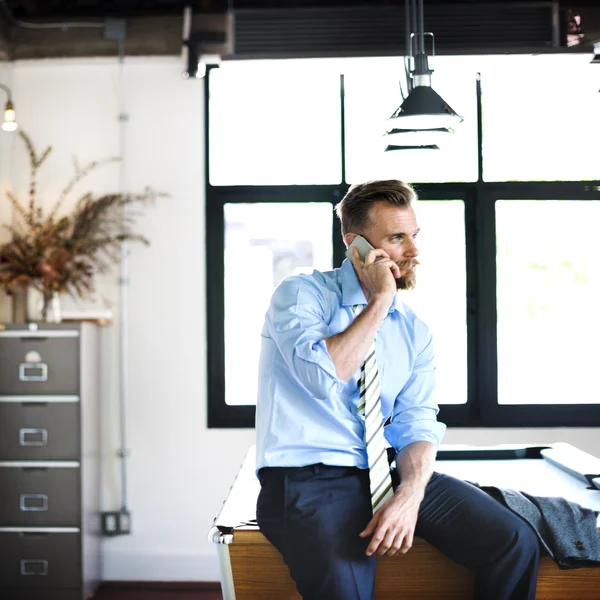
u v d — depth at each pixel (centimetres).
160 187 449
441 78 446
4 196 434
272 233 452
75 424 402
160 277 448
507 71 423
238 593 193
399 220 203
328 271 215
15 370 403
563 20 415
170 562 443
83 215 430
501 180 448
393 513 180
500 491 203
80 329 403
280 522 187
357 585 180
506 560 182
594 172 448
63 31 440
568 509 196
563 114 447
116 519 442
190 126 448
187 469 446
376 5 416
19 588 404
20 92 450
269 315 203
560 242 451
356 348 185
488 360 448
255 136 451
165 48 437
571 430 444
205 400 446
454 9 412
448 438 445
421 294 450
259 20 418
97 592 425
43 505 403
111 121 450
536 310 451
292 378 199
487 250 448
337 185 449
